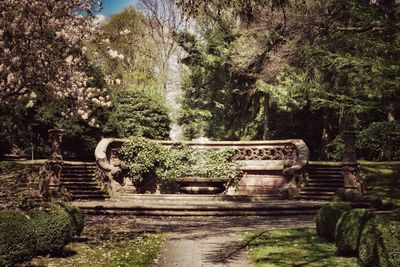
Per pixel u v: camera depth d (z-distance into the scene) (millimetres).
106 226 13352
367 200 17688
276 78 27062
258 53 26016
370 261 7555
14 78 10016
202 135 38844
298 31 19766
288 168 20891
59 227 9070
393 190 19875
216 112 37219
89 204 17078
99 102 12305
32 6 9977
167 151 22984
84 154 26266
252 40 26750
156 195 20203
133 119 28156
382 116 25641
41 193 18188
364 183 19984
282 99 28703
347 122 26734
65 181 20812
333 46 14211
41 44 10492
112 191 20438
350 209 10258
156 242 10773
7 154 27812
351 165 18422
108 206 16531
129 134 27938
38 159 25281
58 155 18641
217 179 21719
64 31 10430
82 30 11078
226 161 23062
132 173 22484
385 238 7293
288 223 14109
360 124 25625
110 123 26375
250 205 16906
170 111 33844
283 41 22375
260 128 36562
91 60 12156
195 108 38125
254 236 11375
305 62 20406
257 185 22562
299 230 12156
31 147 25031
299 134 34688
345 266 8258
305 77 20844
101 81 24672
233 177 22641
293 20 19656
